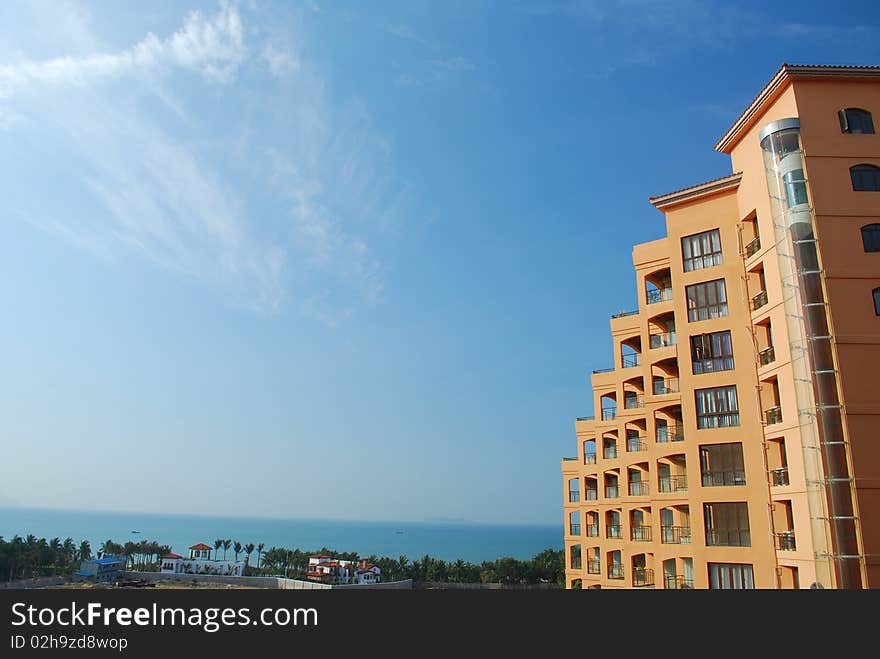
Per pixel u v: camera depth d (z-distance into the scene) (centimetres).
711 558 3184
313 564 10369
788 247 2909
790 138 2986
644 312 4100
